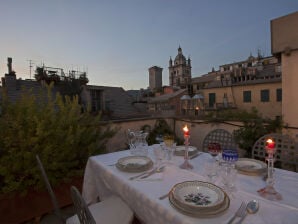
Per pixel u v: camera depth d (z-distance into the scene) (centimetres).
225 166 147
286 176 150
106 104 1157
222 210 103
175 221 102
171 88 2848
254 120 354
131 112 1221
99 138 308
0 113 235
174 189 124
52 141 237
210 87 2259
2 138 216
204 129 430
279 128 332
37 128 217
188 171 163
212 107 2073
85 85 1138
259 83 1856
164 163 186
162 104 2347
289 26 316
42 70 1087
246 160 180
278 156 204
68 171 256
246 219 98
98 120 324
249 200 116
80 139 271
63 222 138
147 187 137
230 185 129
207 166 150
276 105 1770
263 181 142
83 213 105
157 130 446
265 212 103
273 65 2178
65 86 1083
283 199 115
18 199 215
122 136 403
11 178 208
